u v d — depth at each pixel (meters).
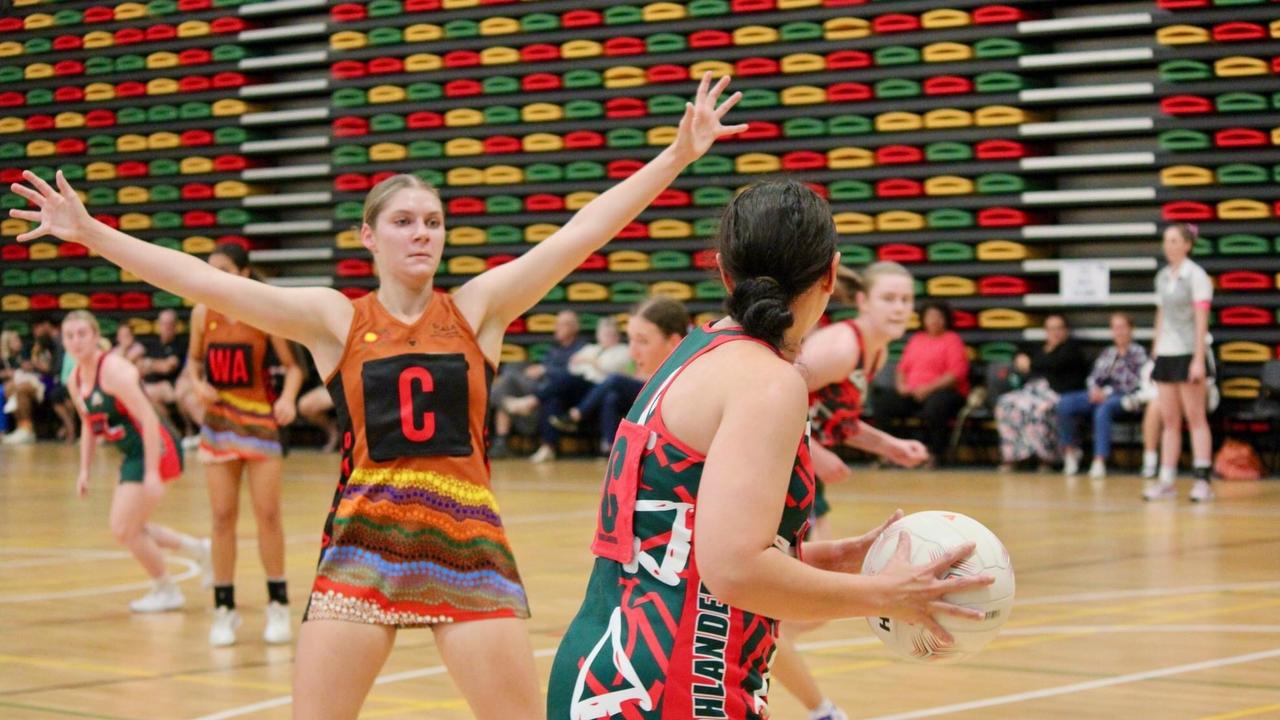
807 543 4.53
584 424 26.88
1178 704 8.38
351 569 5.94
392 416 6.02
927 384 23.50
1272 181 22.83
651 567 4.00
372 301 6.22
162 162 32.19
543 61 28.47
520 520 18.05
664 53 27.34
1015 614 11.39
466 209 29.05
